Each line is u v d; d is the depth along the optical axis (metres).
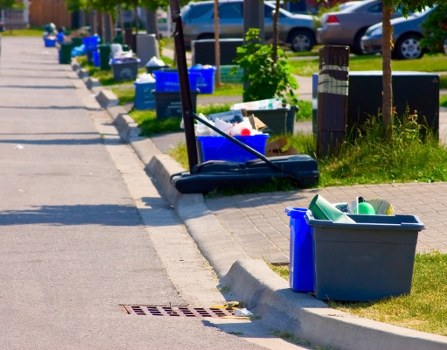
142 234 30.98
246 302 23.23
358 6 97.81
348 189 34.72
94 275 25.67
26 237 29.94
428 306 20.33
